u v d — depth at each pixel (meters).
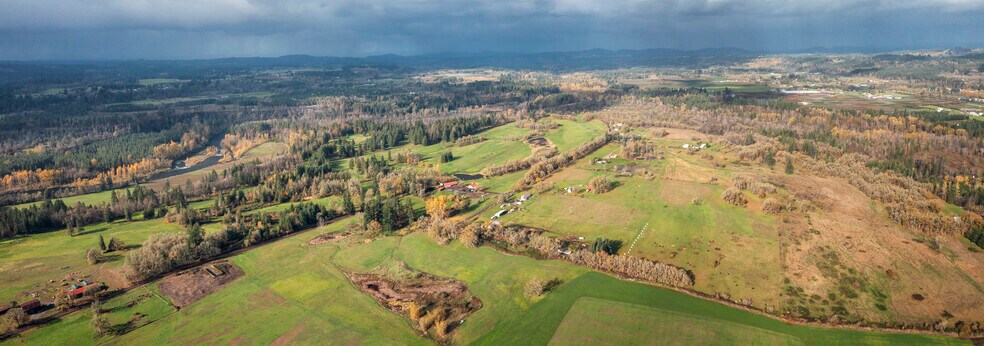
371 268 157.88
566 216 188.75
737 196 186.38
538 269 147.62
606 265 145.12
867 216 168.50
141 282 150.88
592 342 111.94
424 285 144.62
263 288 146.75
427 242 172.50
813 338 111.06
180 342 121.12
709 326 115.44
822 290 128.25
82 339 122.00
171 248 163.00
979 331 110.69
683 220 175.25
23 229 190.88
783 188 197.00
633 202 196.38
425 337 120.12
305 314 132.12
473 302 133.88
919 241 149.12
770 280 134.38
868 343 108.88
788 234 157.75
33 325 127.44
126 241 182.88
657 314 121.12
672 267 139.00
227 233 181.25
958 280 128.88
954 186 196.12
